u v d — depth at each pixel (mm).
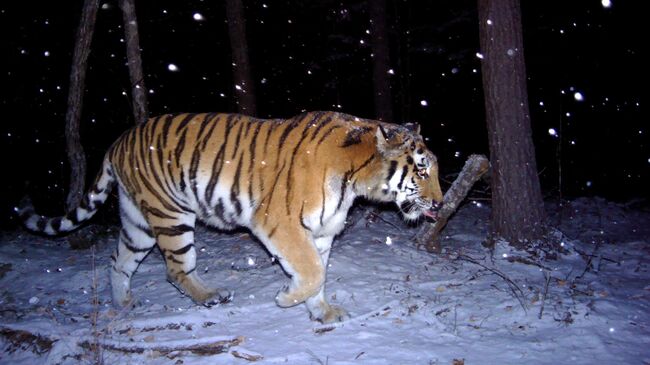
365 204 8883
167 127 5547
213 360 4371
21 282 6898
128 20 8109
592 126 15641
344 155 4969
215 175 5258
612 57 15570
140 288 6395
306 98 18875
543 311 5250
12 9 13016
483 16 7277
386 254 7113
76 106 8211
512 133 7285
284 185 4938
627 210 10344
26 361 4613
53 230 6023
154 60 16203
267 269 6637
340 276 6289
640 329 4906
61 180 11391
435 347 4566
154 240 5922
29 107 12664
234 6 11219
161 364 4352
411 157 5109
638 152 14508
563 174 13852
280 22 18609
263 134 5203
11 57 12875
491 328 4988
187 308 5590
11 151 11961
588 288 5949
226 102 17234
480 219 9383
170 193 5512
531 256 7047
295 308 5418
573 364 4246
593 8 15469
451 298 5715
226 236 8500
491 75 7312
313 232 5031
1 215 9992
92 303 6012
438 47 16094
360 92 19125
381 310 5273
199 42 17172
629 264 6969
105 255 7883
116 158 5785
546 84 16172
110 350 4547
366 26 17281
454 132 17922
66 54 13406
